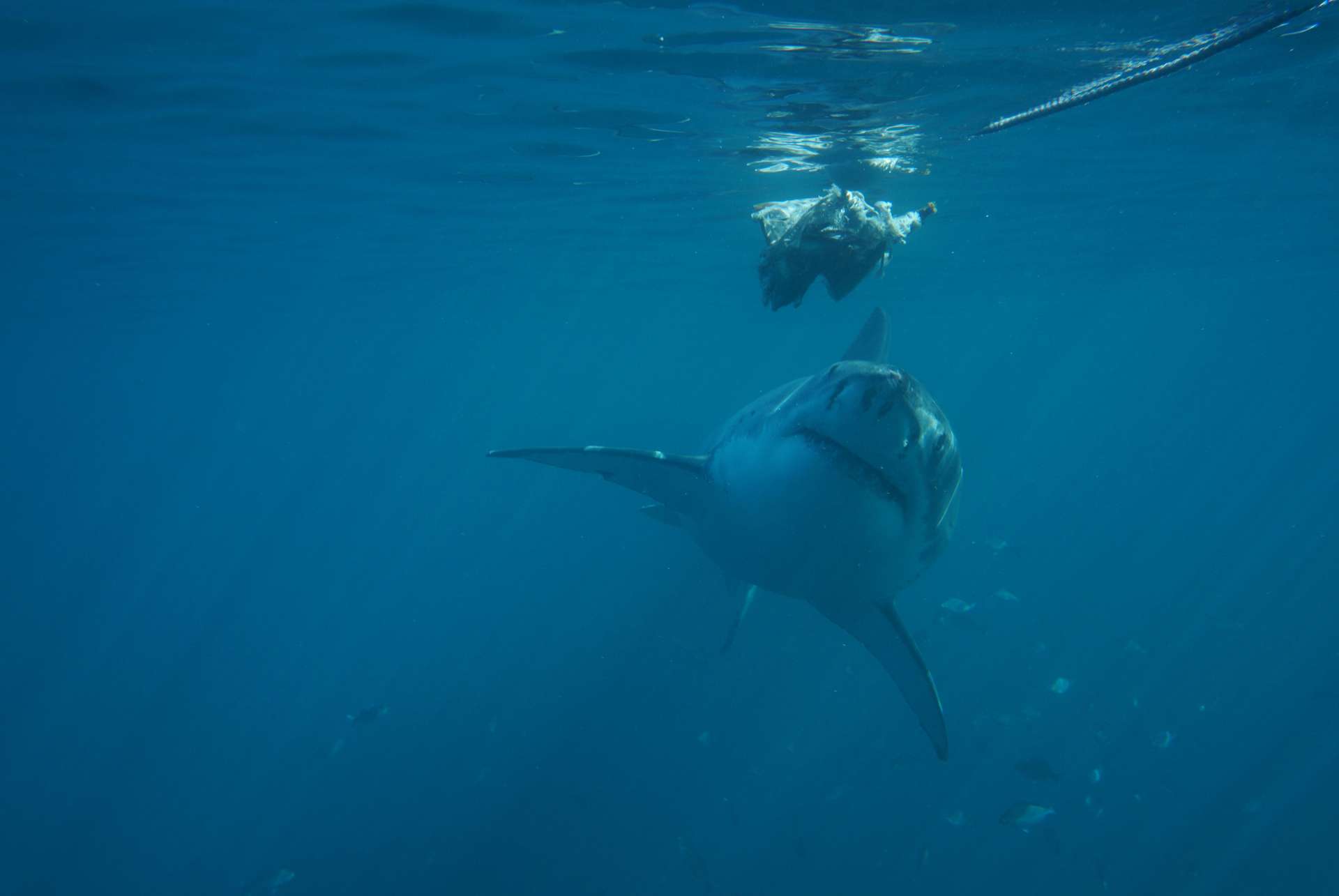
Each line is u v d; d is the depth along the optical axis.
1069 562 30.50
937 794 14.46
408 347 63.28
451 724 19.58
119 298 29.55
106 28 8.52
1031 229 22.30
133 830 18.67
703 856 13.22
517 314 43.12
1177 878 12.64
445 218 19.09
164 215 17.50
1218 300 46.38
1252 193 18.45
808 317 49.12
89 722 25.25
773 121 11.93
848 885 12.59
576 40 8.88
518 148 13.36
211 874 16.34
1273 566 28.84
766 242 6.66
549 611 27.55
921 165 14.64
